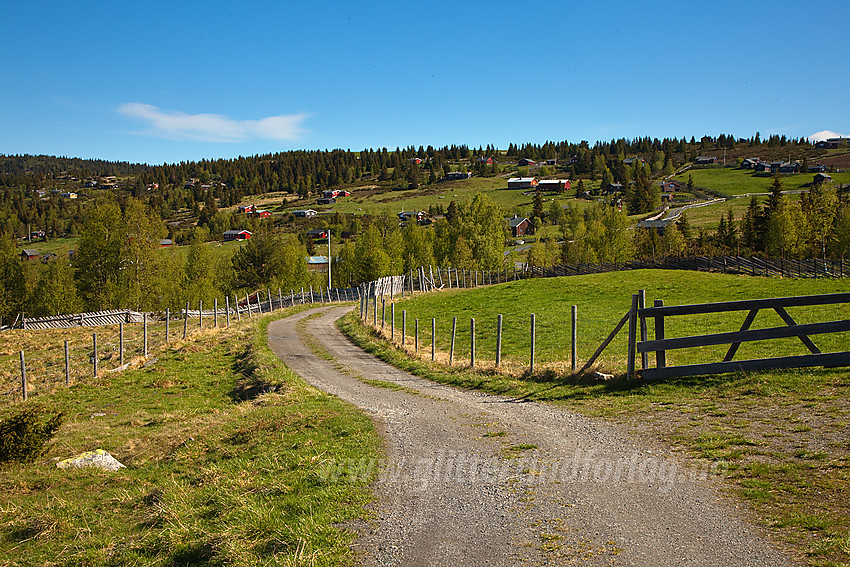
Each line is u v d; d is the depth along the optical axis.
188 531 7.51
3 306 78.50
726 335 12.50
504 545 6.19
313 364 24.47
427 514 7.19
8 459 12.72
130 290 60.94
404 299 51.16
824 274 46.50
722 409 10.55
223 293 99.38
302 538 6.55
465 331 28.83
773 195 84.62
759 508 6.45
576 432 10.46
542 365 17.36
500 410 13.04
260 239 100.56
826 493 6.57
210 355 28.81
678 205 181.38
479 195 87.62
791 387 10.98
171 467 11.73
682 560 5.54
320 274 114.25
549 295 41.62
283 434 12.12
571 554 5.84
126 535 8.13
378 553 6.23
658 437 9.52
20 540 8.43
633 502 7.02
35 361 30.94
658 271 54.31
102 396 21.31
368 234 89.56
